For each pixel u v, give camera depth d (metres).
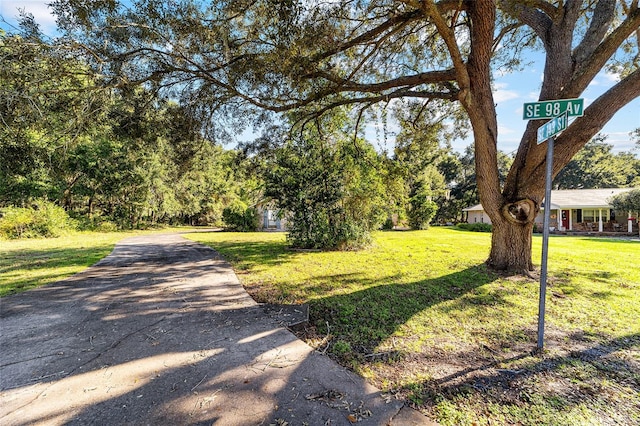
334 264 7.20
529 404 1.94
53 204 17.42
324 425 1.72
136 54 5.42
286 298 4.40
